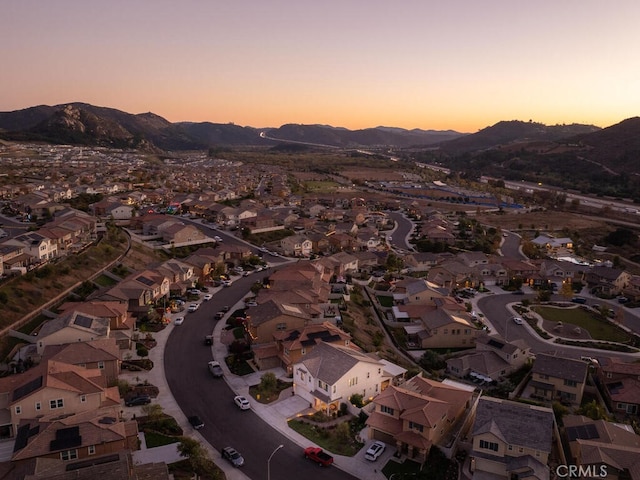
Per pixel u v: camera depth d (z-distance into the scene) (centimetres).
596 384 7019
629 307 10544
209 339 7050
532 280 11981
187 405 5388
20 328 6488
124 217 14512
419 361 7581
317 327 6844
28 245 8606
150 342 6925
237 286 9975
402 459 4628
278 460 4519
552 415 4691
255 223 14888
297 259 12706
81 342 5712
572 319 9738
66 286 8025
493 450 4488
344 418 5309
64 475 3469
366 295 10550
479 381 6912
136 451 4431
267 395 5662
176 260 10150
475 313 9819
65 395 4647
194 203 17088
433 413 4766
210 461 4188
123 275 9344
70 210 12744
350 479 4309
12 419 4488
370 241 14600
